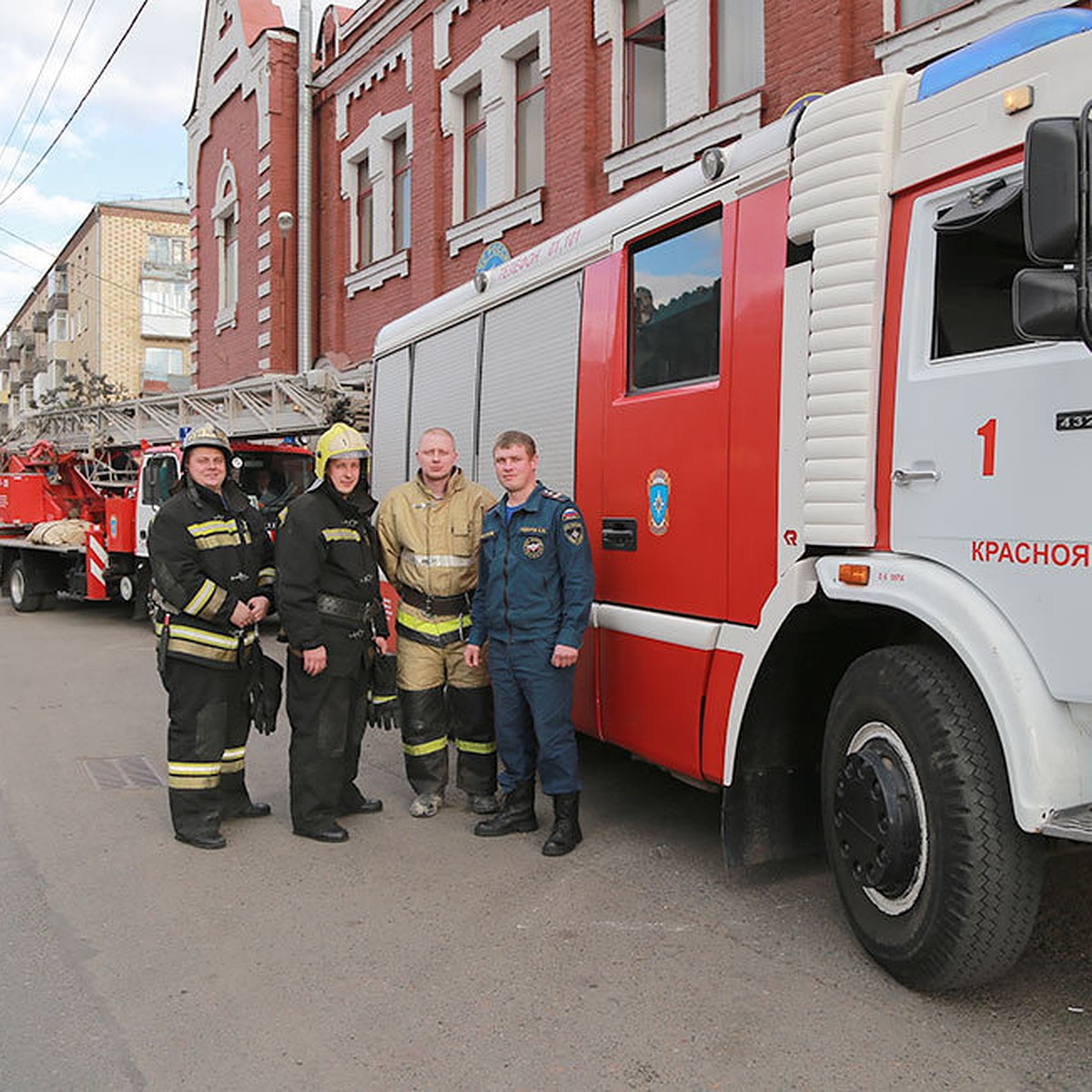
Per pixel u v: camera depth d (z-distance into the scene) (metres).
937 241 3.51
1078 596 3.01
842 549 3.82
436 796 5.77
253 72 18.64
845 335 3.73
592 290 5.38
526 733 5.28
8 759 7.04
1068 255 2.76
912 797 3.51
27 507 16.00
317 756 5.34
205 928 4.26
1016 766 3.10
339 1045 3.34
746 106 9.27
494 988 3.71
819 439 3.80
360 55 16.27
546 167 12.13
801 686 4.30
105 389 27.58
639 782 6.33
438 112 14.41
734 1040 3.33
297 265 18.22
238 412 13.65
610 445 5.15
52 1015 3.55
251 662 5.49
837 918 4.26
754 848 4.29
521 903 4.49
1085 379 3.00
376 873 4.87
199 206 21.59
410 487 5.70
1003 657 3.16
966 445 3.34
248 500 5.57
